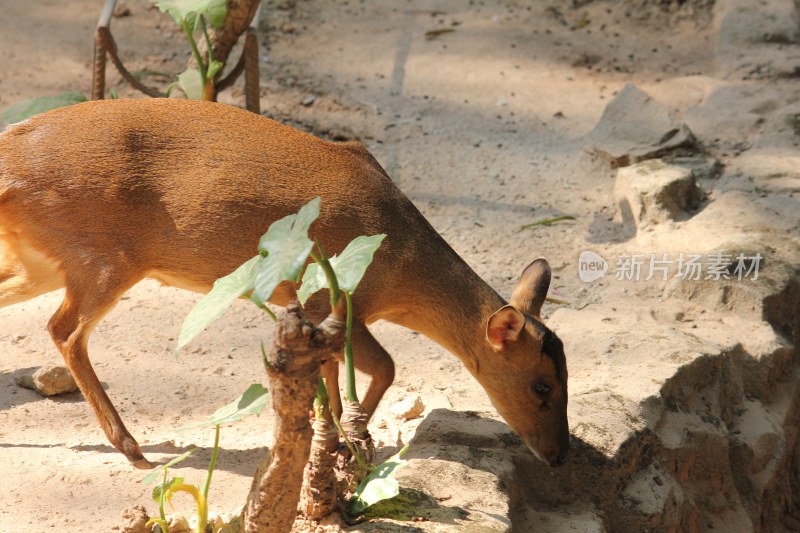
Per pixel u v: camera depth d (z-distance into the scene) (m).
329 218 8.53
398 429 9.30
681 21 20.44
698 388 10.53
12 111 12.57
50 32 18.00
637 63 18.95
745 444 10.70
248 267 6.24
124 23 18.70
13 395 9.55
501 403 8.61
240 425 9.44
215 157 8.48
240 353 10.70
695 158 15.02
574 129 16.44
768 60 18.50
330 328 6.07
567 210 14.13
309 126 15.70
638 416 9.40
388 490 6.89
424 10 20.89
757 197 13.91
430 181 14.65
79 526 7.55
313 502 6.99
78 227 8.43
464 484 7.73
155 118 8.58
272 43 18.77
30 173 8.40
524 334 8.30
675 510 9.05
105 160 8.36
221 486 8.30
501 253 13.02
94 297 8.51
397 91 17.36
